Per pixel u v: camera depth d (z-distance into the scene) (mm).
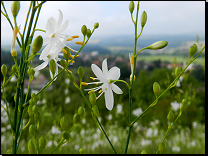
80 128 643
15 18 78
